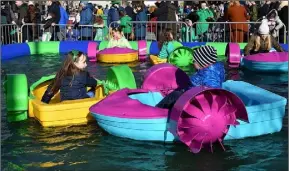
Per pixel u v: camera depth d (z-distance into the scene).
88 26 15.20
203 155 4.98
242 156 4.93
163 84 6.66
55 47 13.71
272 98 5.77
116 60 11.47
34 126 5.96
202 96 4.83
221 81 5.50
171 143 5.29
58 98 6.70
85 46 13.90
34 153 5.06
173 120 4.86
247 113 5.02
